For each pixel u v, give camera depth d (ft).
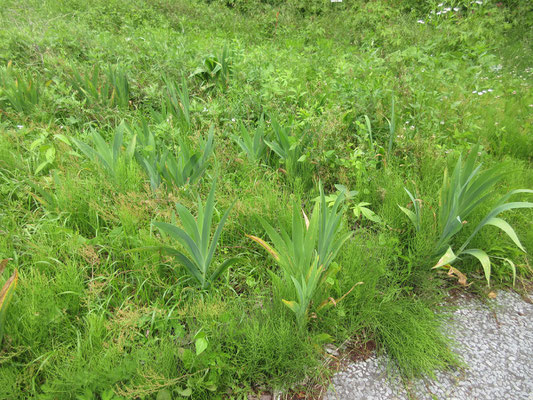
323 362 6.82
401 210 9.36
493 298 8.39
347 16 28.91
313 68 17.67
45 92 12.60
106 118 12.46
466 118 13.75
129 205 8.54
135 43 17.65
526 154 13.57
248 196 9.67
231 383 6.23
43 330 6.30
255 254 8.48
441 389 6.56
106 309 7.07
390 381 6.66
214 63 15.47
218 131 11.78
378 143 12.50
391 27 24.81
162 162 9.41
